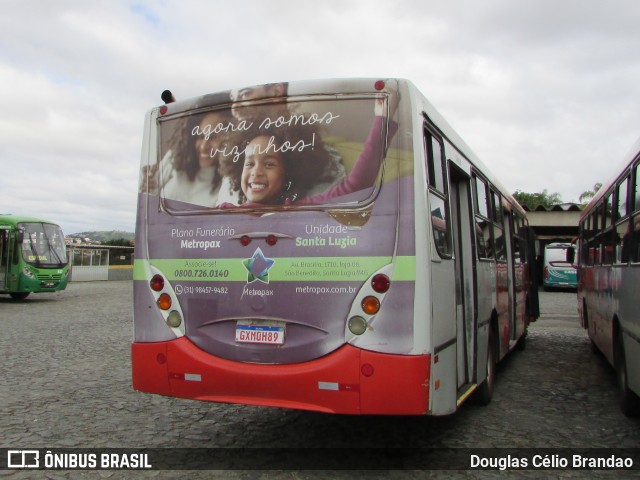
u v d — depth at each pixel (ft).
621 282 21.31
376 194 14.43
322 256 14.62
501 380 28.22
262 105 15.98
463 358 19.19
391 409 13.78
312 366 14.42
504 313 27.73
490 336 23.58
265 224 15.33
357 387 14.01
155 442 17.85
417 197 14.21
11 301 74.13
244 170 15.89
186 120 17.02
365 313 14.15
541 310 70.28
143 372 16.51
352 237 14.43
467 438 18.42
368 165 14.64
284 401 14.71
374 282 14.15
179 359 15.96
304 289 14.73
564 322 57.31
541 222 113.70
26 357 32.37
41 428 19.10
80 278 123.44
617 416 21.33
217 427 19.54
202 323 15.87
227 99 16.44
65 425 19.51
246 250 15.46
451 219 17.11
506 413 21.66
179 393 15.99
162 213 16.80
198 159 16.60
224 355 15.48
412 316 13.88
